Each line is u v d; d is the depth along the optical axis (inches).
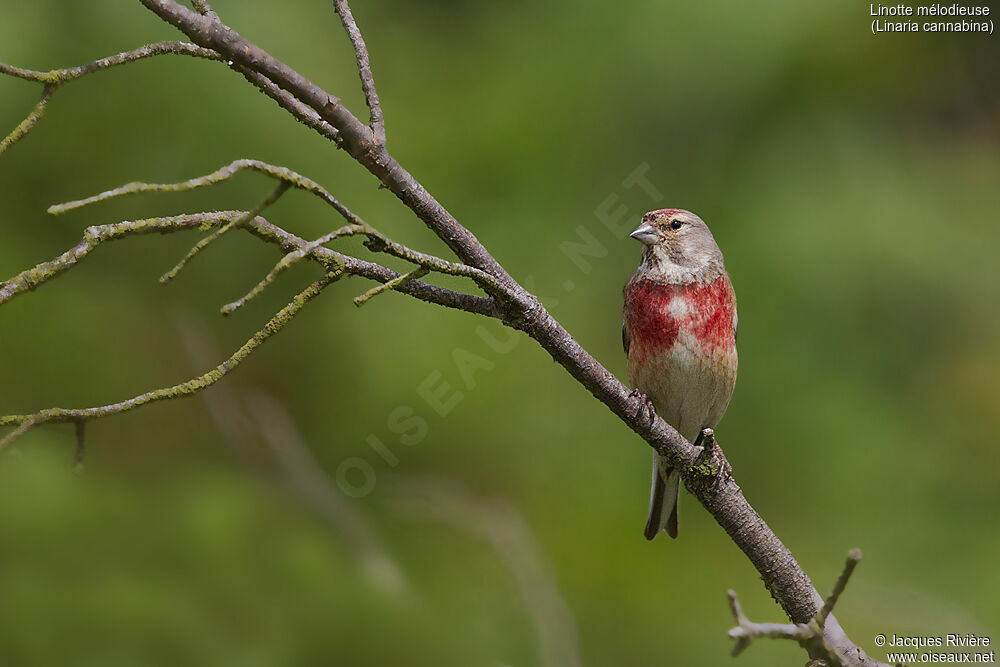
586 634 394.9
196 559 326.0
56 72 161.8
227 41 179.0
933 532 403.5
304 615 316.8
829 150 426.6
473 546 397.7
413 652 323.6
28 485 325.4
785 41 415.8
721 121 426.0
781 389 412.2
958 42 456.8
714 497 223.9
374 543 382.0
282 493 391.5
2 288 163.9
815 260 412.8
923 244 418.0
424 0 450.3
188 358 403.2
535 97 430.0
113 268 398.9
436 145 421.4
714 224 420.8
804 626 174.9
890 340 418.6
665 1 425.7
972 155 455.5
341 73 409.4
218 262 405.4
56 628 293.6
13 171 377.7
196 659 298.4
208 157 381.1
